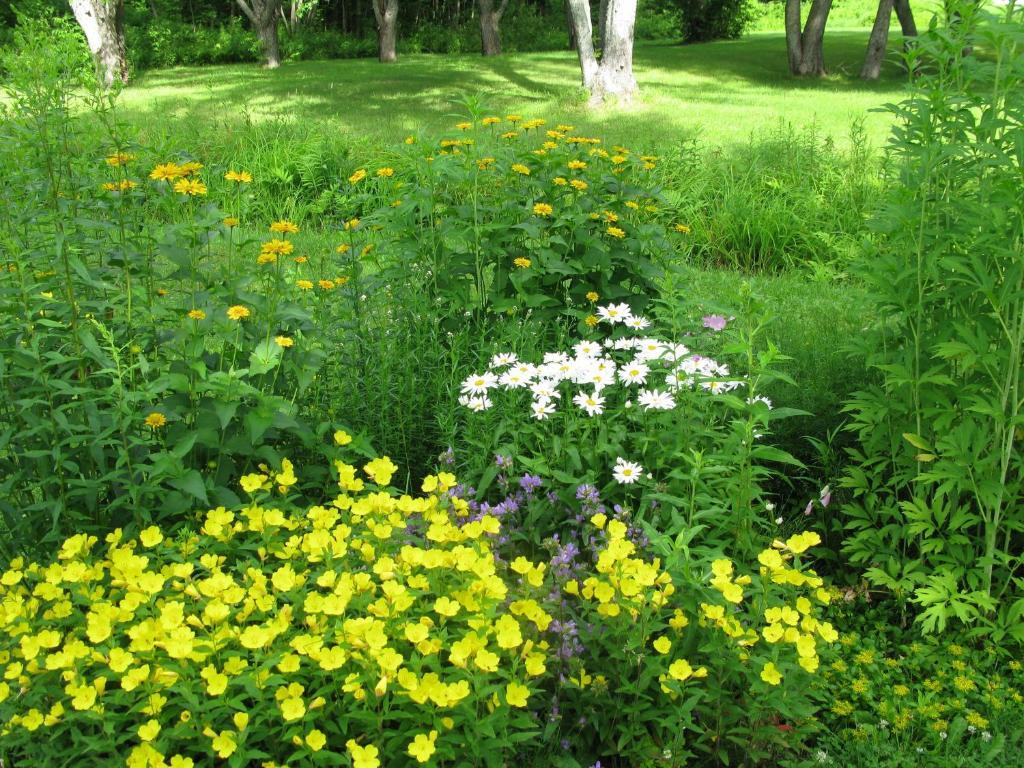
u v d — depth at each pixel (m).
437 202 4.25
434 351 3.82
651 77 19.53
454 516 2.90
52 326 2.94
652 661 2.31
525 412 3.45
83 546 2.53
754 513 2.93
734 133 12.26
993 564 3.10
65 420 2.80
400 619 2.22
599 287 4.21
